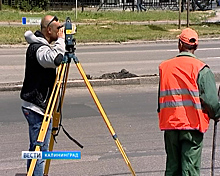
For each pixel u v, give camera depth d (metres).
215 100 11.12
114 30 62.34
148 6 97.19
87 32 59.91
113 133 12.24
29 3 88.44
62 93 12.74
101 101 25.47
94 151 17.34
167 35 58.12
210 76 11.23
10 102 25.31
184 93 11.27
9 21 67.88
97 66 36.62
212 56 42.03
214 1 106.75
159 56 42.56
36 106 12.62
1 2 84.75
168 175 11.81
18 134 19.45
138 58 41.31
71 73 33.25
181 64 11.48
